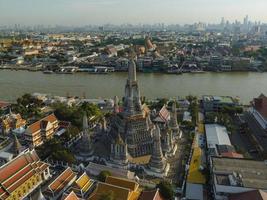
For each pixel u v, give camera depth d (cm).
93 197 12781
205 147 19225
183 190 14538
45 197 13562
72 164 16762
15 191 13538
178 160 17525
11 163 14075
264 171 14350
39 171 15262
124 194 12656
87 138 17600
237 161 15338
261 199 11738
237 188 13150
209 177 15288
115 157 16525
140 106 17712
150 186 14712
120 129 17475
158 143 15688
